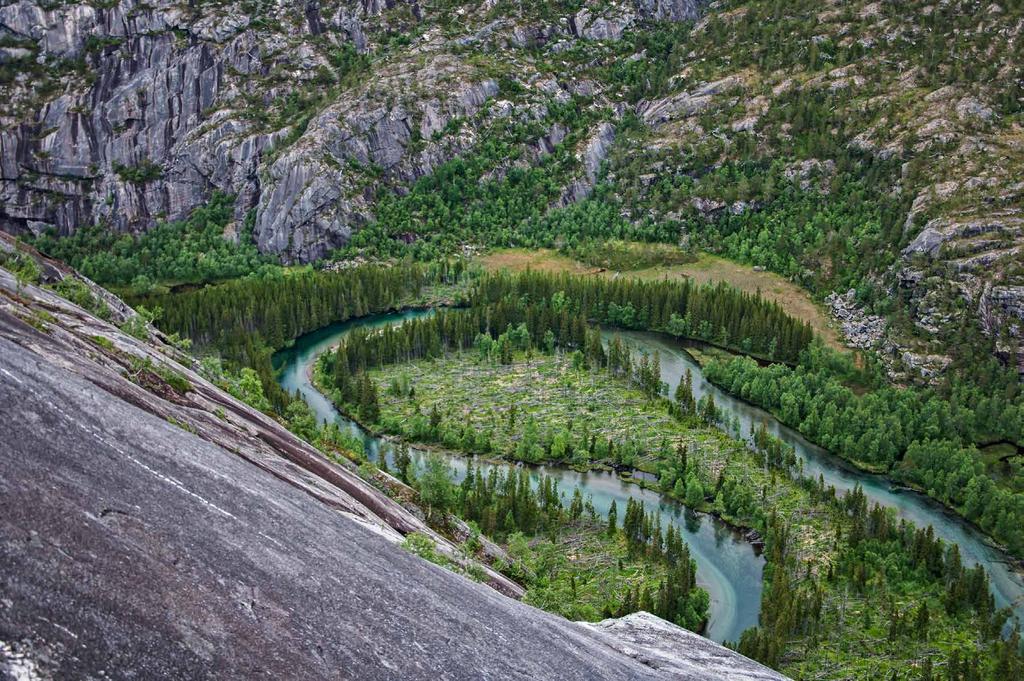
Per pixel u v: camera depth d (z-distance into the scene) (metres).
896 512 136.50
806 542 126.19
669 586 106.75
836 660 100.44
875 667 99.19
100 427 39.75
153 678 26.73
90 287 132.00
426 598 43.06
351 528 50.22
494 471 134.00
